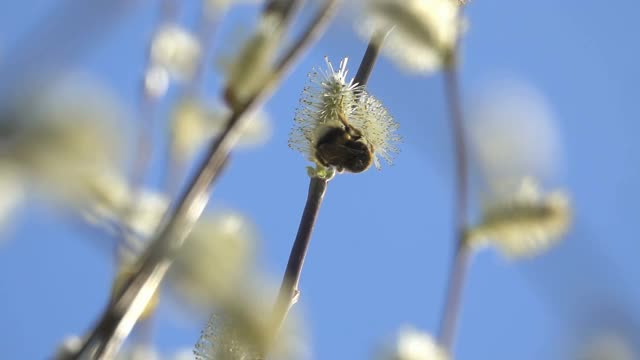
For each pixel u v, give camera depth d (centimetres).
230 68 51
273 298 35
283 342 37
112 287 47
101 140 28
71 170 28
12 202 33
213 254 33
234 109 51
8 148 27
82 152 27
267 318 35
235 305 34
